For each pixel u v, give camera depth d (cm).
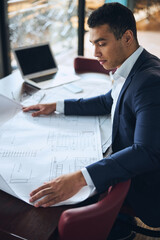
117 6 106
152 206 114
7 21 249
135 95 104
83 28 282
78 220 76
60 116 140
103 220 83
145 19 352
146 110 98
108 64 114
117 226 131
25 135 121
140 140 96
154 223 115
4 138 118
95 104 141
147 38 376
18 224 82
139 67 110
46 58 191
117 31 105
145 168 95
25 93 164
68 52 424
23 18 351
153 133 94
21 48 182
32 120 134
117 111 116
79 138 121
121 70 115
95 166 95
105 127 133
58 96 160
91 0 289
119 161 95
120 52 110
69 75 190
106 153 115
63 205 89
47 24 401
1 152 110
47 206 88
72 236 81
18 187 93
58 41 426
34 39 384
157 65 110
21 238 79
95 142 119
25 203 89
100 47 110
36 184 95
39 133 124
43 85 173
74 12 408
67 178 93
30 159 107
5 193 93
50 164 104
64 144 117
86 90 169
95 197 119
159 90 99
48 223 83
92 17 107
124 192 89
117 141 120
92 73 196
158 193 113
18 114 138
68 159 108
